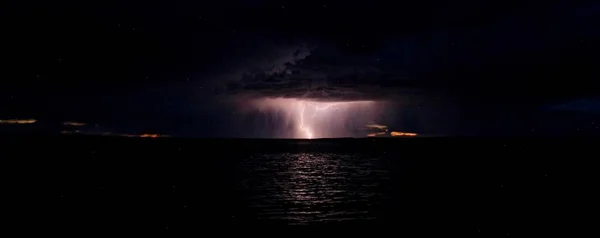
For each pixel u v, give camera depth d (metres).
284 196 25.52
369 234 15.80
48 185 29.91
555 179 33.47
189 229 16.66
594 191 26.45
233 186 31.14
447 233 15.84
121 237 15.35
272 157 75.25
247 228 16.83
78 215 18.98
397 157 71.88
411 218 18.41
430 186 30.36
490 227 16.70
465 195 25.39
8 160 55.44
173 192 27.39
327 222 17.75
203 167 50.66
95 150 86.56
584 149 85.38
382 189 28.92
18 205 21.27
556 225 16.94
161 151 90.12
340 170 46.78
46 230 16.11
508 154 72.31
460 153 79.69
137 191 27.55
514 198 23.95
